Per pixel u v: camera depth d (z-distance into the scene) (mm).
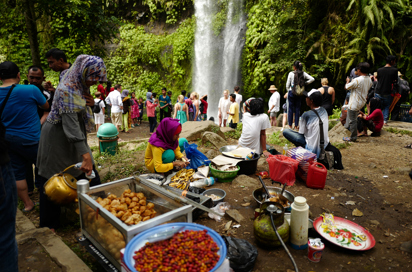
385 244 3006
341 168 5168
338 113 11406
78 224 3516
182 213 2387
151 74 22453
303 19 14211
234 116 9609
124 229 2121
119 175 4910
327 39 13531
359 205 3848
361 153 6199
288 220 3100
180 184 3822
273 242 2793
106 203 2754
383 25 11734
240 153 4797
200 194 3645
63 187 2988
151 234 2070
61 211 3506
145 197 3023
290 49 14609
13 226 1862
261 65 15859
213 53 19734
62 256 2686
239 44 18281
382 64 12281
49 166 3148
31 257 2711
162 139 3820
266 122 5012
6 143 1794
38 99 3686
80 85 3006
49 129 3078
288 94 8508
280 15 14711
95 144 9086
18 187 3736
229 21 19094
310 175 4273
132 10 22844
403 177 4789
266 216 2883
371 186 4457
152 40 21953
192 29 20375
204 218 3533
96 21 12148
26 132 3572
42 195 3201
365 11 11484
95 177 3533
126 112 12148
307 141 4938
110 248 2422
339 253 2865
